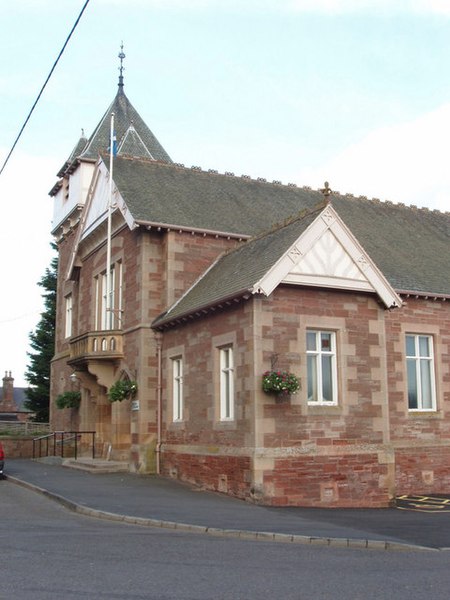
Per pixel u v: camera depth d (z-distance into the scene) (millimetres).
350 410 17641
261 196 27453
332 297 17891
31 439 31344
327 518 14188
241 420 17000
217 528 12102
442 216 30875
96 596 7508
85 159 32594
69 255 33750
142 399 21672
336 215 17938
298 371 17047
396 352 21531
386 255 24203
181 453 20031
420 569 9195
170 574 8602
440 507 17453
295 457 16609
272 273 16734
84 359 23750
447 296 22531
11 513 14359
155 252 22641
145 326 22062
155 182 25078
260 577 8508
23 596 7477
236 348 17453
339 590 7914
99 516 13828
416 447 21344
